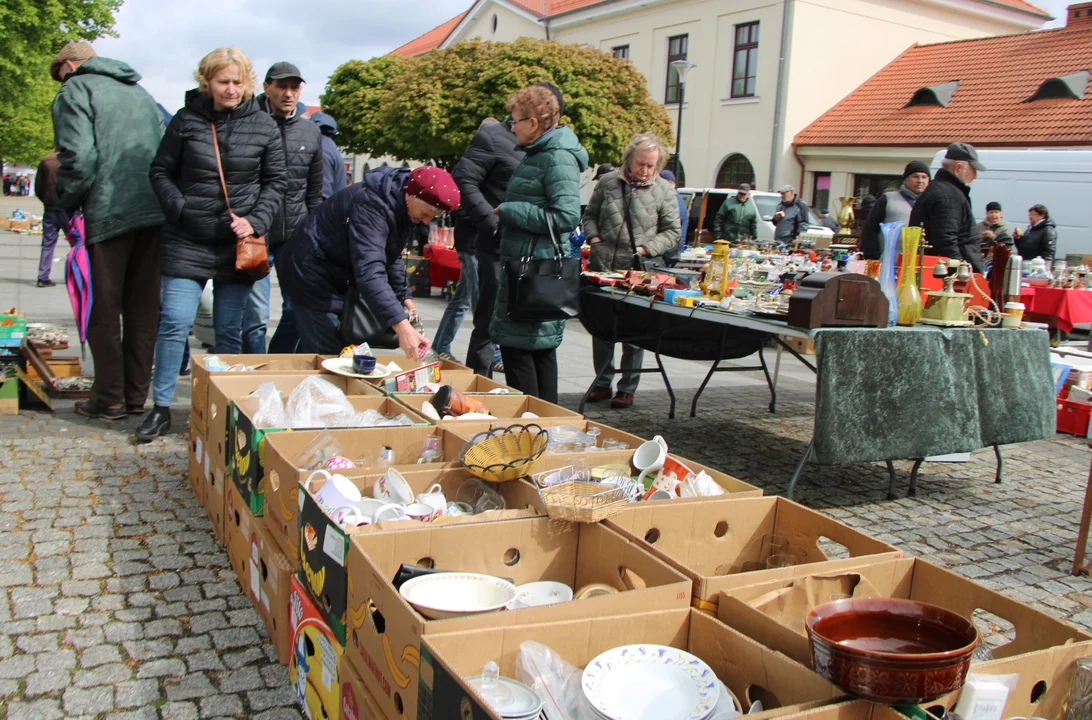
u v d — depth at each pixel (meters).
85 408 4.91
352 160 39.72
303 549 2.21
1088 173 11.44
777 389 7.31
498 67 17.31
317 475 2.43
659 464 2.89
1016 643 1.95
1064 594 3.40
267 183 4.62
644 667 1.76
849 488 4.64
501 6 30.39
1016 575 3.56
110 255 4.64
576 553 2.37
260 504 2.71
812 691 1.57
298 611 2.29
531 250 4.22
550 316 4.11
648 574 2.06
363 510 2.41
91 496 3.69
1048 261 10.99
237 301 4.73
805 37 20.72
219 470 3.25
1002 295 4.64
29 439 4.43
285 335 5.35
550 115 4.13
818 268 6.61
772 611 1.94
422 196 3.69
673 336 5.83
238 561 2.96
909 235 4.16
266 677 2.42
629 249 5.89
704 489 2.65
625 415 5.95
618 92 17.95
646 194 5.87
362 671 1.87
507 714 1.54
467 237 6.16
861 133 19.73
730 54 22.17
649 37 24.53
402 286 4.27
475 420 3.17
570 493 2.39
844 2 21.05
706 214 14.51
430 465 2.75
